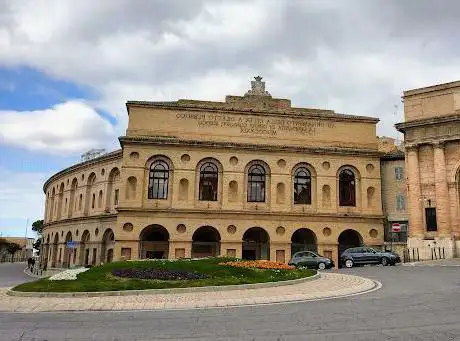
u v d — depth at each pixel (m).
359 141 49.03
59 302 18.23
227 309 15.77
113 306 16.72
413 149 43.53
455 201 40.94
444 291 18.92
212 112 46.94
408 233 44.06
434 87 43.19
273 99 49.66
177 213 44.09
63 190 66.44
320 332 11.62
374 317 13.51
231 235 44.56
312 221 46.12
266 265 28.80
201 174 45.78
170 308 16.14
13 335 11.78
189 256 43.44
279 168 46.78
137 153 44.78
